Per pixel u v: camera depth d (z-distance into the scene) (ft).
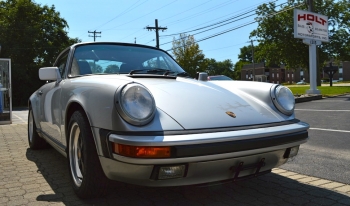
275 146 7.72
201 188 9.63
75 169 9.04
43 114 12.73
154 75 9.73
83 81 8.97
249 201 8.63
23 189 9.71
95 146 7.79
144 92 7.07
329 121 24.35
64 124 9.48
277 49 105.81
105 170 7.39
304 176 10.92
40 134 13.97
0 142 18.29
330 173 11.21
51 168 12.24
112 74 10.03
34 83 105.81
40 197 8.96
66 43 117.91
